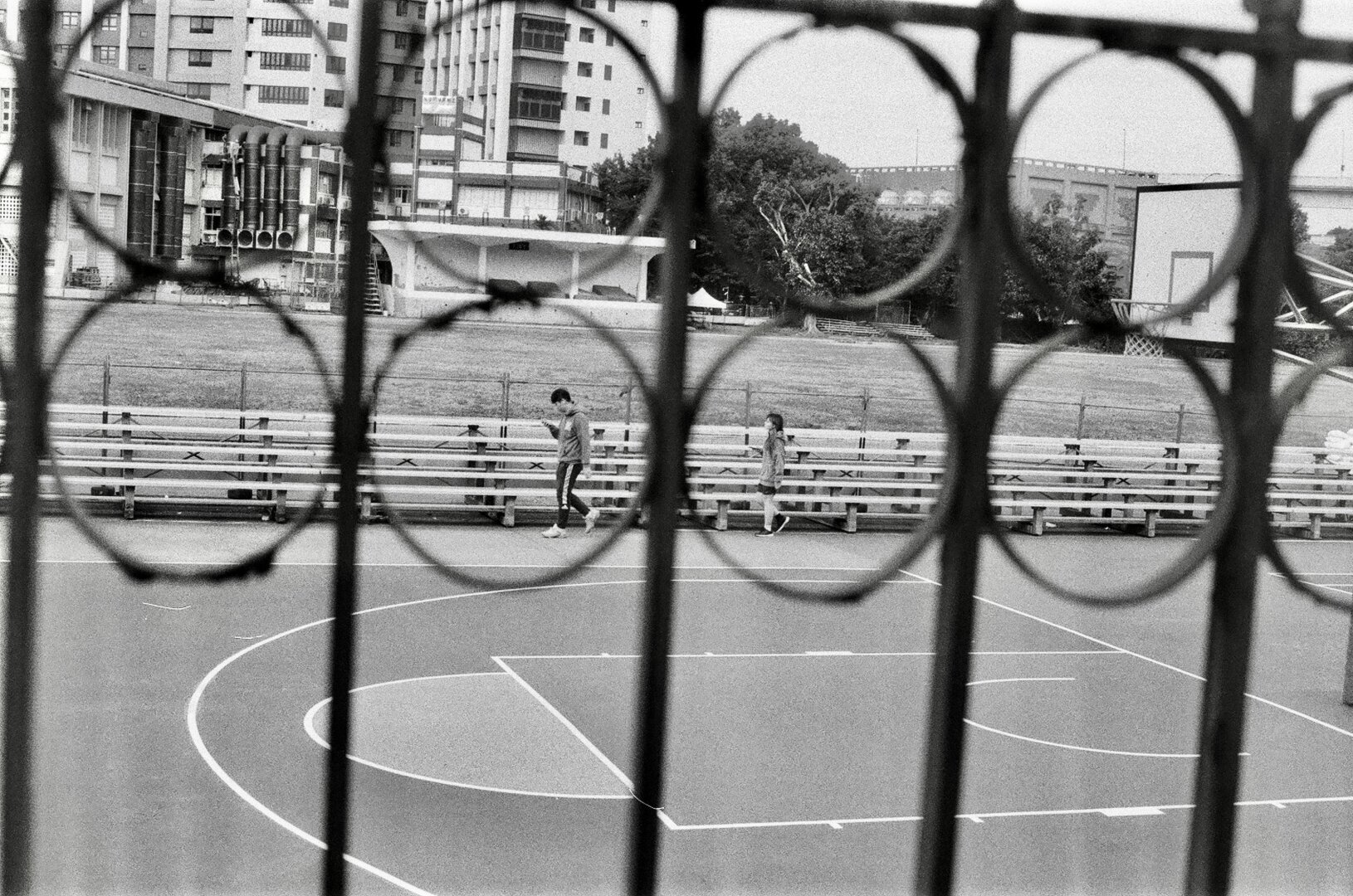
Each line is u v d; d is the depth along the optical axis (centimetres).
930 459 2258
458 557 1700
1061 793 917
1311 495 2298
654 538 216
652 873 221
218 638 1202
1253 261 236
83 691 1013
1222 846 242
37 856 705
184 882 683
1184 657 1360
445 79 9344
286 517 1847
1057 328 232
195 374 3506
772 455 2012
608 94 9981
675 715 1062
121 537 1650
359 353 206
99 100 3688
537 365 4359
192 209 3969
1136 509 2250
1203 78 231
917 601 1573
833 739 1017
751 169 6388
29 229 202
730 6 208
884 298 222
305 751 912
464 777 893
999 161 220
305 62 8719
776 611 1488
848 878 746
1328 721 1138
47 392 206
